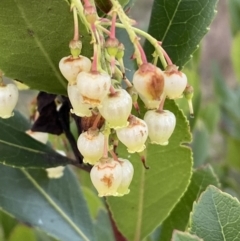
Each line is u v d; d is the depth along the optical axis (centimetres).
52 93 13
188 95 12
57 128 15
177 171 15
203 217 12
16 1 11
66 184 18
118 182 11
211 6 14
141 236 16
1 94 12
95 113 11
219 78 30
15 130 15
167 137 12
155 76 11
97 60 10
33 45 12
